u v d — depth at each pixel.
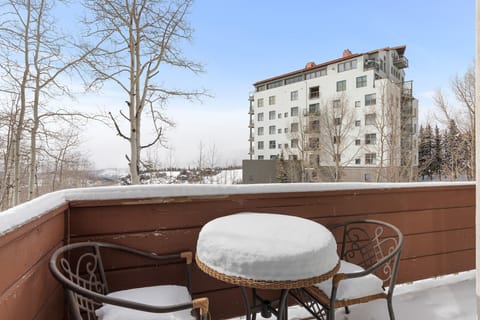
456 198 2.12
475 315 1.68
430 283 2.06
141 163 5.68
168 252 1.39
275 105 24.00
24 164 6.70
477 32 1.02
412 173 13.60
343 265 1.44
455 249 2.10
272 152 24.33
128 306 0.79
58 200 1.12
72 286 0.79
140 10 5.40
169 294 1.12
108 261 1.30
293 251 0.94
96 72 5.60
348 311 1.68
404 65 20.23
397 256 1.36
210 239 1.05
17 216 0.75
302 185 1.66
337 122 17.38
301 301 1.43
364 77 17.80
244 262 0.92
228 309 1.52
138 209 1.34
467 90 11.40
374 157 15.85
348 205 1.77
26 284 0.80
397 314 1.68
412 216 1.96
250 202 1.55
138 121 5.50
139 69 5.49
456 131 12.33
